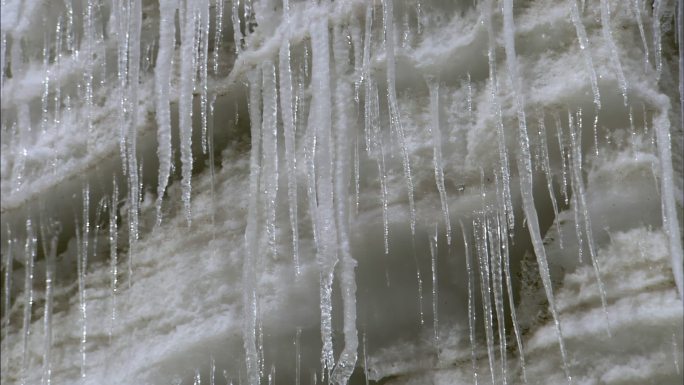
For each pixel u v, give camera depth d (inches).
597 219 253.4
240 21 271.1
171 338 263.4
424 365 261.3
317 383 263.7
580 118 254.8
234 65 267.3
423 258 264.2
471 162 259.1
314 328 263.4
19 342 276.2
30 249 277.7
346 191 258.5
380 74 262.2
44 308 276.8
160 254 269.0
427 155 260.7
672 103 252.7
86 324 270.7
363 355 263.7
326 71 260.1
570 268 254.5
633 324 247.4
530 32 257.6
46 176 277.0
